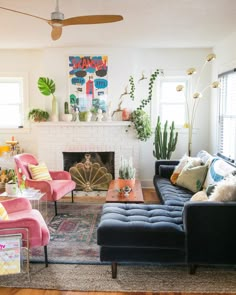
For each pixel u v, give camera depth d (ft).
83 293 8.04
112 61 18.04
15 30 13.98
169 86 19.12
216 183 10.53
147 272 9.04
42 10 11.22
